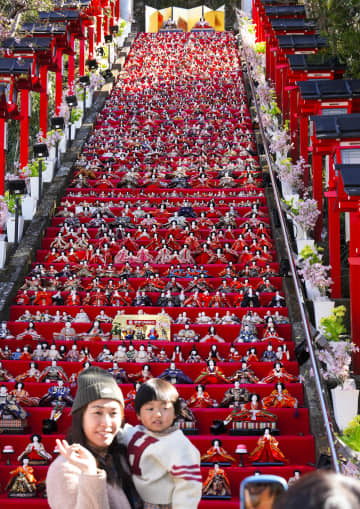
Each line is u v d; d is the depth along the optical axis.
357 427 9.52
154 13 55.44
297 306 15.36
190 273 17.67
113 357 13.78
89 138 28.72
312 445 11.12
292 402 11.89
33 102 31.42
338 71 18.11
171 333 15.25
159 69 41.19
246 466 10.73
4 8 24.28
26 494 9.95
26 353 13.86
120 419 3.81
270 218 20.22
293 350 14.12
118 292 16.55
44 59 24.36
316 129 13.12
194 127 30.44
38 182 20.89
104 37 43.06
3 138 19.17
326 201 19.97
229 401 12.16
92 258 18.45
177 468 3.78
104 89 35.75
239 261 18.55
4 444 11.23
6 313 15.77
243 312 15.84
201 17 55.19
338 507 1.86
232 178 23.61
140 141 28.41
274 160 23.50
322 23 17.56
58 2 27.33
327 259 17.45
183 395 12.66
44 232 19.59
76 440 3.75
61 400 12.05
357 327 12.72
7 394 12.23
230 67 41.22
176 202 22.00
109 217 20.89
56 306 16.02
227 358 14.11
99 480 3.38
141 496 3.80
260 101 28.48
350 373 12.42
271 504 2.50
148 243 19.39
